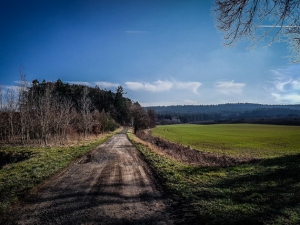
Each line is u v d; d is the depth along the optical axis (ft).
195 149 90.12
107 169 39.88
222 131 222.07
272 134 171.12
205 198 23.00
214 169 38.11
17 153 59.41
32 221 18.38
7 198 23.63
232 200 22.30
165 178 31.83
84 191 26.53
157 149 74.18
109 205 21.81
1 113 94.63
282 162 41.50
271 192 24.29
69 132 112.16
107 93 374.02
